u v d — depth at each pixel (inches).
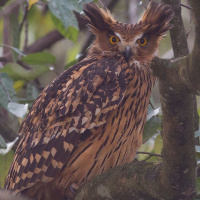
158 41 453.4
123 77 402.0
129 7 583.5
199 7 235.5
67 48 700.7
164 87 270.4
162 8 446.0
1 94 475.2
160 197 306.2
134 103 402.6
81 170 387.2
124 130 395.5
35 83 556.7
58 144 384.5
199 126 417.1
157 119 434.9
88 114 387.2
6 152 408.5
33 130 399.2
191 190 300.4
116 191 329.1
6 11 605.3
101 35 450.3
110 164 397.1
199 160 364.5
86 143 385.7
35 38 718.5
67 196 390.9
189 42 616.1
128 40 435.5
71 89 398.0
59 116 390.0
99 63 413.1
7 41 637.3
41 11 697.0
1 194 357.1
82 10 466.6
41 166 381.7
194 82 253.6
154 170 306.0
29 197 390.6
